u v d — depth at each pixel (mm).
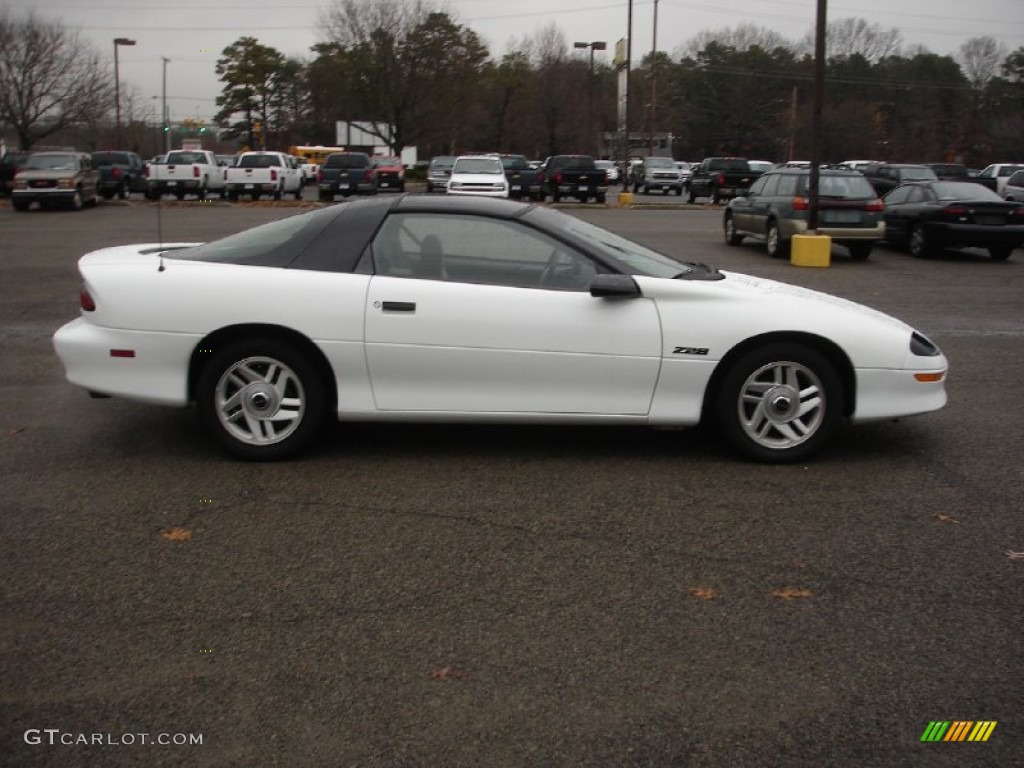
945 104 75438
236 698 3143
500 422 5414
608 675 3285
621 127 57344
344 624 3617
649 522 4633
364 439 5918
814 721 3037
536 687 3209
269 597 3826
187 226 22359
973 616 3727
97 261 5594
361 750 2879
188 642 3482
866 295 12586
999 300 12242
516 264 5410
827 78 77312
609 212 31422
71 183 28500
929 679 3281
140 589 3889
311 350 5340
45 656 3389
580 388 5344
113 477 5199
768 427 5469
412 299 5254
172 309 5266
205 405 5363
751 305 5359
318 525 4559
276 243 5477
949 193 17391
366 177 36094
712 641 3516
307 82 72938
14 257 15703
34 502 4824
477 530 4516
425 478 5223
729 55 80000
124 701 3127
